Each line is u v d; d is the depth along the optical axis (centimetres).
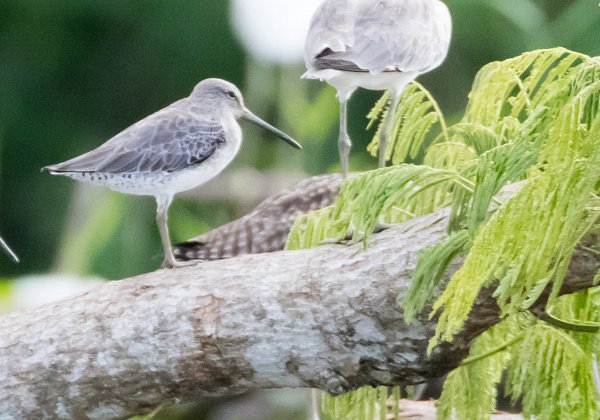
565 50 995
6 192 2544
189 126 1192
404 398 1355
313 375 980
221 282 993
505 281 815
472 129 1026
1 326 1028
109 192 1873
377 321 951
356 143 2236
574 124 777
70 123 2609
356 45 1099
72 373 1006
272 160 2152
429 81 2205
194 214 2019
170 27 2527
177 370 995
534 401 964
